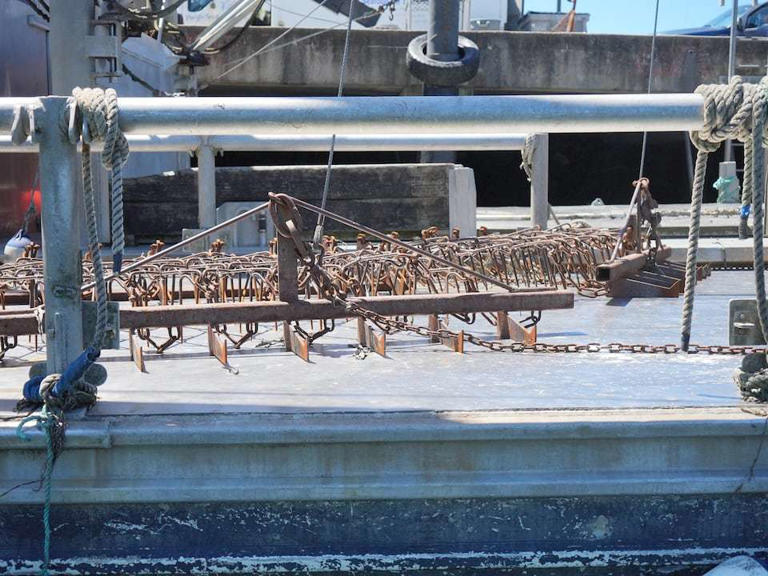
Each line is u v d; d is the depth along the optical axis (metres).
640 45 24.83
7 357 5.29
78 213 3.78
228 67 23.33
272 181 11.83
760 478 3.57
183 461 3.56
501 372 4.61
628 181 27.22
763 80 3.72
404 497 3.54
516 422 3.56
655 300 7.43
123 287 5.92
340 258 6.48
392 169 11.90
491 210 16.69
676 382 4.33
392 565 3.57
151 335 6.04
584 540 3.62
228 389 4.21
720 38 25.03
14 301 6.27
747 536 3.64
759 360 3.90
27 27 14.04
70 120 3.58
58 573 3.55
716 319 6.42
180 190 11.59
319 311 4.81
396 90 24.61
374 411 3.72
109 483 3.53
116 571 3.55
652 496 3.60
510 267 7.87
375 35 23.72
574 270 7.82
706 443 3.62
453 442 3.57
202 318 4.70
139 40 14.55
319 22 29.19
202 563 3.54
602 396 4.01
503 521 3.60
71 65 10.82
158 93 15.86
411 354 5.17
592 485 3.53
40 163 3.68
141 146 9.41
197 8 16.41
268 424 3.56
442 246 7.12
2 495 3.51
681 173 27.16
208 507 3.57
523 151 9.83
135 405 3.86
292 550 3.58
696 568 3.61
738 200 18.70
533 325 5.77
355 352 5.22
